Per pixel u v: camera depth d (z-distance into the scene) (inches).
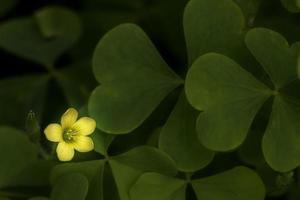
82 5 15.5
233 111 12.0
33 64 15.4
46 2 15.5
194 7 12.4
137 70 12.5
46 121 14.6
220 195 12.2
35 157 12.7
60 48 14.7
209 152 12.2
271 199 13.3
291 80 12.2
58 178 12.2
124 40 12.4
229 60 12.1
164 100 13.6
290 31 13.7
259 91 12.2
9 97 14.7
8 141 12.7
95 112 12.3
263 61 12.2
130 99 12.4
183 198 12.2
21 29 14.5
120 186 12.2
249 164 12.7
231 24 12.4
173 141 12.2
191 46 12.4
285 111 12.1
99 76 12.4
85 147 12.1
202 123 11.9
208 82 12.0
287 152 11.9
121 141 13.4
